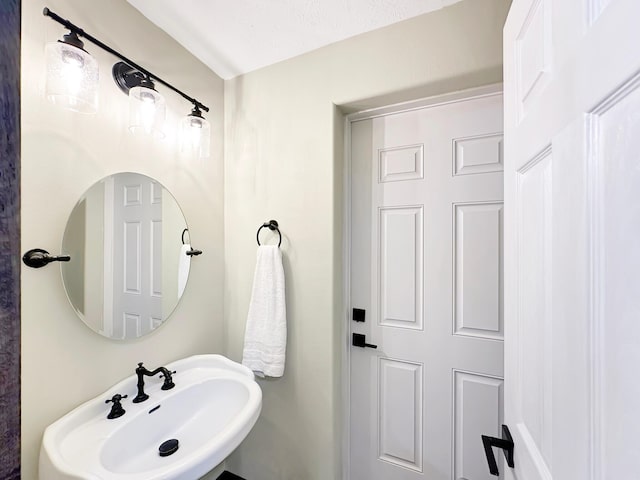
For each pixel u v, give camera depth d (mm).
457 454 1254
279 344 1322
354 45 1251
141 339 1146
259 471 1469
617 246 329
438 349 1287
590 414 368
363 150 1428
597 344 359
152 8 1107
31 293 829
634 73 302
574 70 410
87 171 967
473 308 1232
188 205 1359
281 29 1204
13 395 407
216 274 1518
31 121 829
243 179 1513
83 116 955
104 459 829
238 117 1521
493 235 1202
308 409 1354
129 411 985
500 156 1191
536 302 546
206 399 1182
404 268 1353
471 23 1066
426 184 1311
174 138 1286
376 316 1402
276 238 1431
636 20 301
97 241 992
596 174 362
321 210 1325
